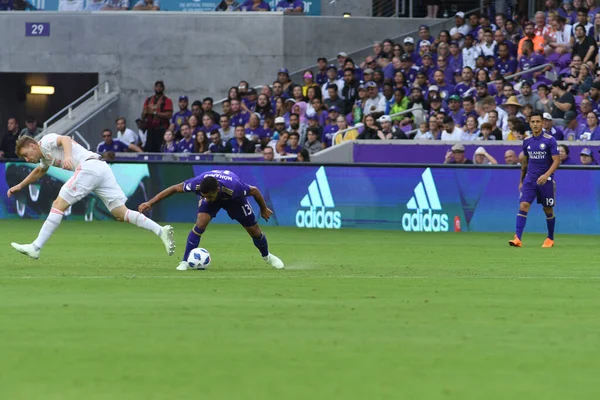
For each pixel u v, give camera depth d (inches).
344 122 3860.7
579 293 1541.6
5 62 4857.3
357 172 3324.3
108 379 892.6
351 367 952.3
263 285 1603.1
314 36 4776.1
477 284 1662.2
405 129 3846.0
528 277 1793.8
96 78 5123.0
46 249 2379.4
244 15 4781.0
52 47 4835.1
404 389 862.5
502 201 3208.7
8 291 1501.0
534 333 1151.6
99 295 1455.5
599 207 3127.5
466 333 1146.7
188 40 4798.2
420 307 1360.7
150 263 2003.0
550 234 2608.3
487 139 3516.2
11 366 946.7
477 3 4889.3
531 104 3636.8
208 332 1133.7
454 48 4175.7
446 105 3951.8
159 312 1284.4
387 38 4746.6
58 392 841.5
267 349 1035.3
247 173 3425.2
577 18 4143.7
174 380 889.5
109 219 3572.8
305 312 1295.5
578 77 3764.8
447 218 3245.6
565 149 3243.1
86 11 4847.4
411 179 3282.5
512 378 913.5
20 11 4847.4
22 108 5196.9
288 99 4116.6
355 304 1380.4
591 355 1022.4
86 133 4640.8
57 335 1108.5
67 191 1897.1
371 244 2647.6
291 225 3390.7
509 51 4111.7
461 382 894.4
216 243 2628.0
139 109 4825.3
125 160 3528.5
